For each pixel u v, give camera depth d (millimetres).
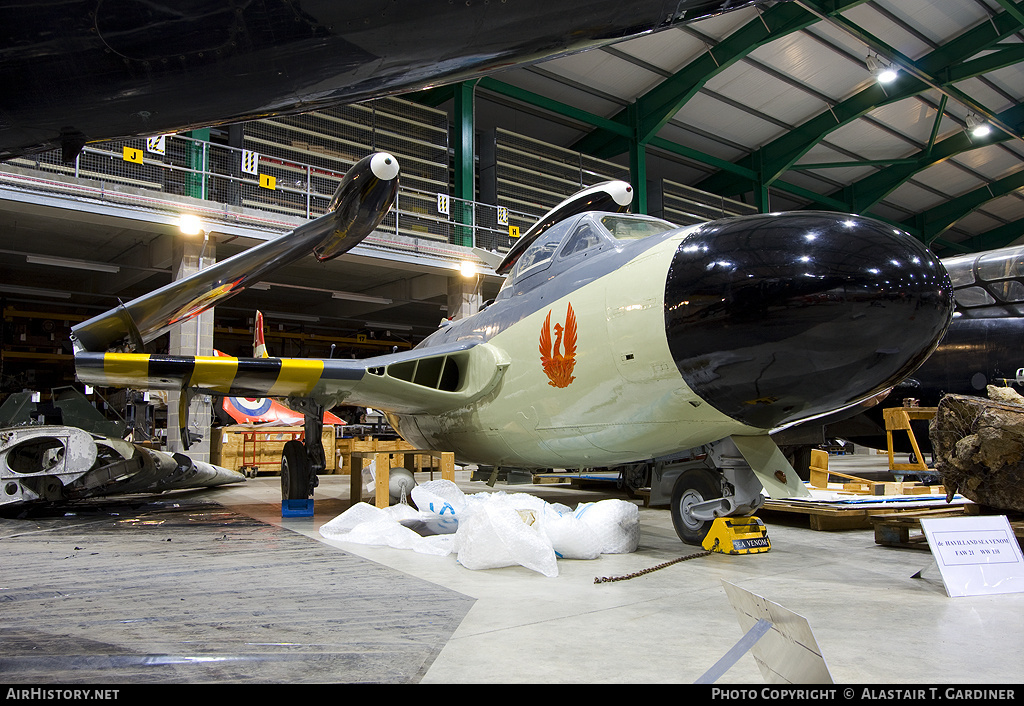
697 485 4984
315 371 5941
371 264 15594
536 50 1771
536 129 22891
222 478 10477
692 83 19500
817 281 3611
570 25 1681
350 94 1894
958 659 2400
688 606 3203
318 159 15766
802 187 27422
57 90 1725
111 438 8109
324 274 17562
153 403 13219
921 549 4871
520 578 3885
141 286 18125
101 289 17547
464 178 17703
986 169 26656
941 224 29422
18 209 11609
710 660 2387
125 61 1656
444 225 17250
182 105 1835
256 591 3527
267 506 8047
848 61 19656
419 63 1782
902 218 30516
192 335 12875
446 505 5715
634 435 4914
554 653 2469
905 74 19781
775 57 19375
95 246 14711
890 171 26094
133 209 12266
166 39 1605
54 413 8703
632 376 4484
